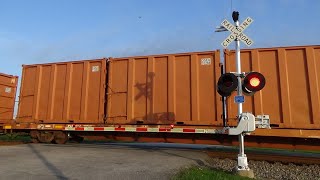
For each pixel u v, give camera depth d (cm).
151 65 1224
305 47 1035
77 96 1339
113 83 1285
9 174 720
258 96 1052
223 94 788
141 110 1215
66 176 702
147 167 827
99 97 1294
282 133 991
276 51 1062
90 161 920
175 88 1175
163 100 1187
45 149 1221
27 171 756
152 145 1619
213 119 1109
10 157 991
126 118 1234
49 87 1401
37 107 1411
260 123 1016
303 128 993
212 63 1141
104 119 1272
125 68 1277
